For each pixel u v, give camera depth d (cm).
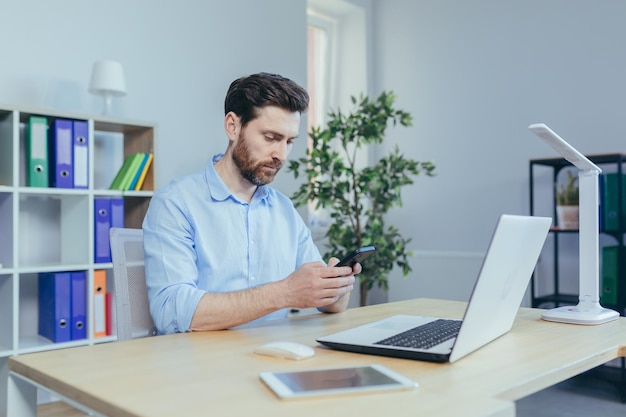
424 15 410
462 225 388
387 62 430
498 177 372
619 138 323
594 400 275
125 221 291
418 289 405
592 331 123
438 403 73
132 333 138
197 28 333
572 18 341
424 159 408
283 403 73
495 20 374
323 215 430
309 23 430
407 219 414
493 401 73
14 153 233
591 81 334
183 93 327
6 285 240
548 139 139
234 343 110
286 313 161
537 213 354
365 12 431
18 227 249
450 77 396
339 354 101
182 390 79
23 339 256
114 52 299
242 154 145
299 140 388
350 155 435
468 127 386
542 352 102
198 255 144
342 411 70
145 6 311
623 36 322
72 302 250
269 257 155
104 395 77
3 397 241
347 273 123
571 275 337
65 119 253
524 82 361
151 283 132
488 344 109
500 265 94
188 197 146
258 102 140
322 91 447
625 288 293
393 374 83
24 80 268
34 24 271
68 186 249
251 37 360
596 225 142
